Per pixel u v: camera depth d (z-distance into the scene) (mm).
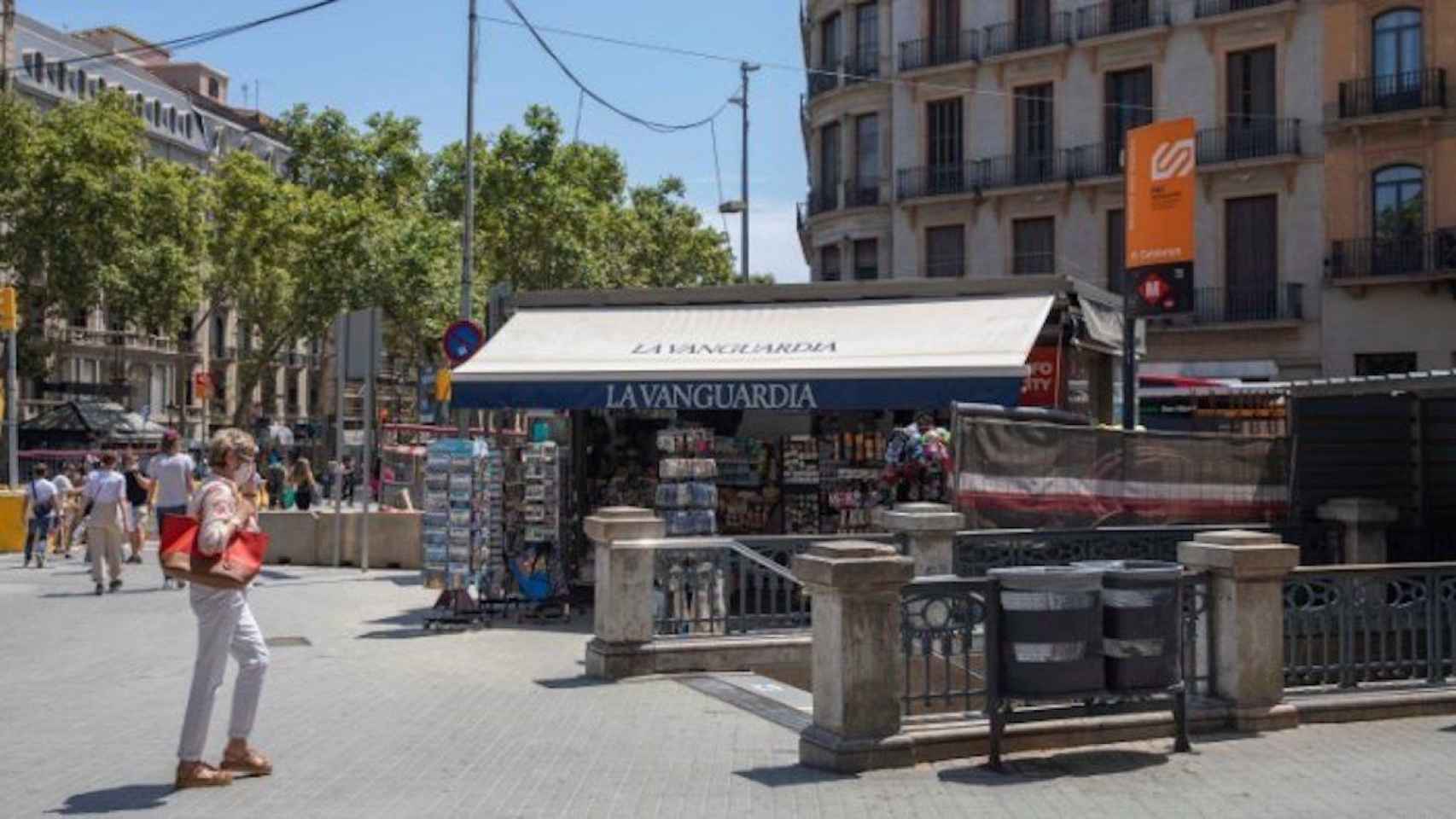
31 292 51688
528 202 52156
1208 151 38344
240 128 80438
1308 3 36875
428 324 54406
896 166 43906
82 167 49125
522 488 14188
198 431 74562
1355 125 35906
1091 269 40438
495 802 6840
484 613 13695
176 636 13195
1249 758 7828
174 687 10422
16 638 13023
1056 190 40906
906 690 7895
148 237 51906
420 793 7023
